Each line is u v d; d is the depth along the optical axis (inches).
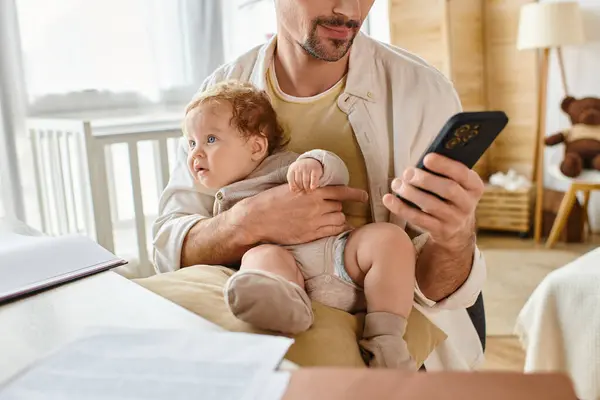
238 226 40.4
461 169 28.3
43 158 96.9
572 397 16.6
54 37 106.0
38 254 34.0
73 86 108.5
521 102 139.8
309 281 38.8
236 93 43.1
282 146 44.5
